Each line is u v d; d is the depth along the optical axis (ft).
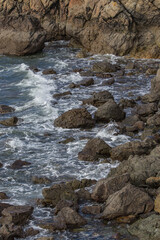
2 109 82.33
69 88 97.14
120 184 50.26
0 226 44.75
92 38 135.13
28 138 69.77
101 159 61.41
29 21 134.41
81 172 57.72
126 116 78.69
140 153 60.54
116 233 43.60
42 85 99.30
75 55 132.46
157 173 53.01
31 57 131.34
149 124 73.51
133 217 45.85
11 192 52.80
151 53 125.29
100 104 84.38
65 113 74.69
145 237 42.37
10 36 134.00
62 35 151.33
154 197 49.21
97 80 103.81
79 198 50.47
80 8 136.67
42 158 62.39
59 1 146.92
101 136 69.82
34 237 43.19
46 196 49.42
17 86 99.96
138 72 109.91
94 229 44.55
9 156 63.26
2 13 142.92
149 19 124.16
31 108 84.07
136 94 91.97
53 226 44.57
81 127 74.02
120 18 126.21
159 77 88.53
